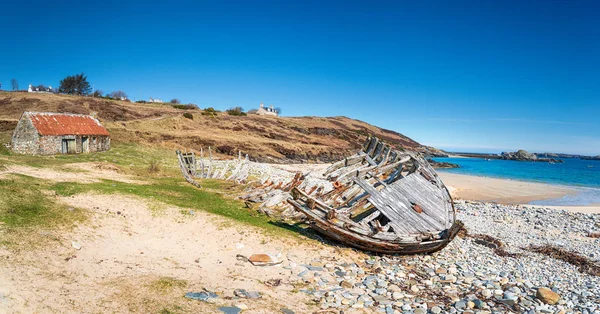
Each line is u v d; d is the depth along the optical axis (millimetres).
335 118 145875
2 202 10820
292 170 41125
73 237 9820
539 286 9914
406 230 12680
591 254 13906
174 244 10852
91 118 39375
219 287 8219
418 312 7758
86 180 16656
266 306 7406
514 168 79000
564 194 36219
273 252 11102
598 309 8359
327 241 12688
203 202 15914
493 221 21016
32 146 31078
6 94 75000
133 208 13141
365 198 13461
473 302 8430
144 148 42094
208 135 58781
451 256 12594
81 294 6816
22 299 6133
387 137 132875
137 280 7941
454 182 45625
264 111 128000
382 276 10070
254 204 17141
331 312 7496
